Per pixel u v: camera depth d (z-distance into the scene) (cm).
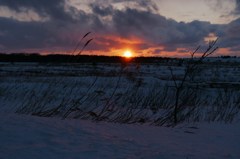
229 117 929
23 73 2952
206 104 1180
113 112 842
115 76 2186
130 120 786
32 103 913
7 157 352
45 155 377
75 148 427
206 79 2520
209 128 764
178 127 755
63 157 377
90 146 448
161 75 3038
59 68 3750
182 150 486
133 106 965
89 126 616
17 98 1145
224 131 733
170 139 584
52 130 522
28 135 468
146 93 1218
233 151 521
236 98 1423
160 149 477
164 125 779
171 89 1335
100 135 535
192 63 902
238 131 736
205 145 557
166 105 1027
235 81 2642
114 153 424
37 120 599
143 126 721
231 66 4191
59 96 1161
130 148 464
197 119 893
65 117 740
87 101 1029
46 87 1436
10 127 502
